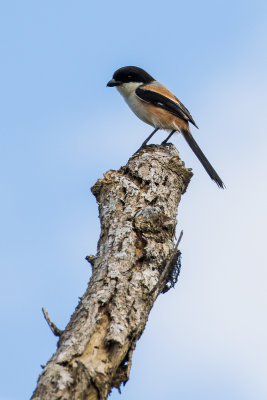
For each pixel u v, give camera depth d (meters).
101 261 6.96
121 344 5.51
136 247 7.17
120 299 6.10
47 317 5.83
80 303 6.19
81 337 5.50
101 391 5.01
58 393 4.75
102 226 8.01
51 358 5.30
